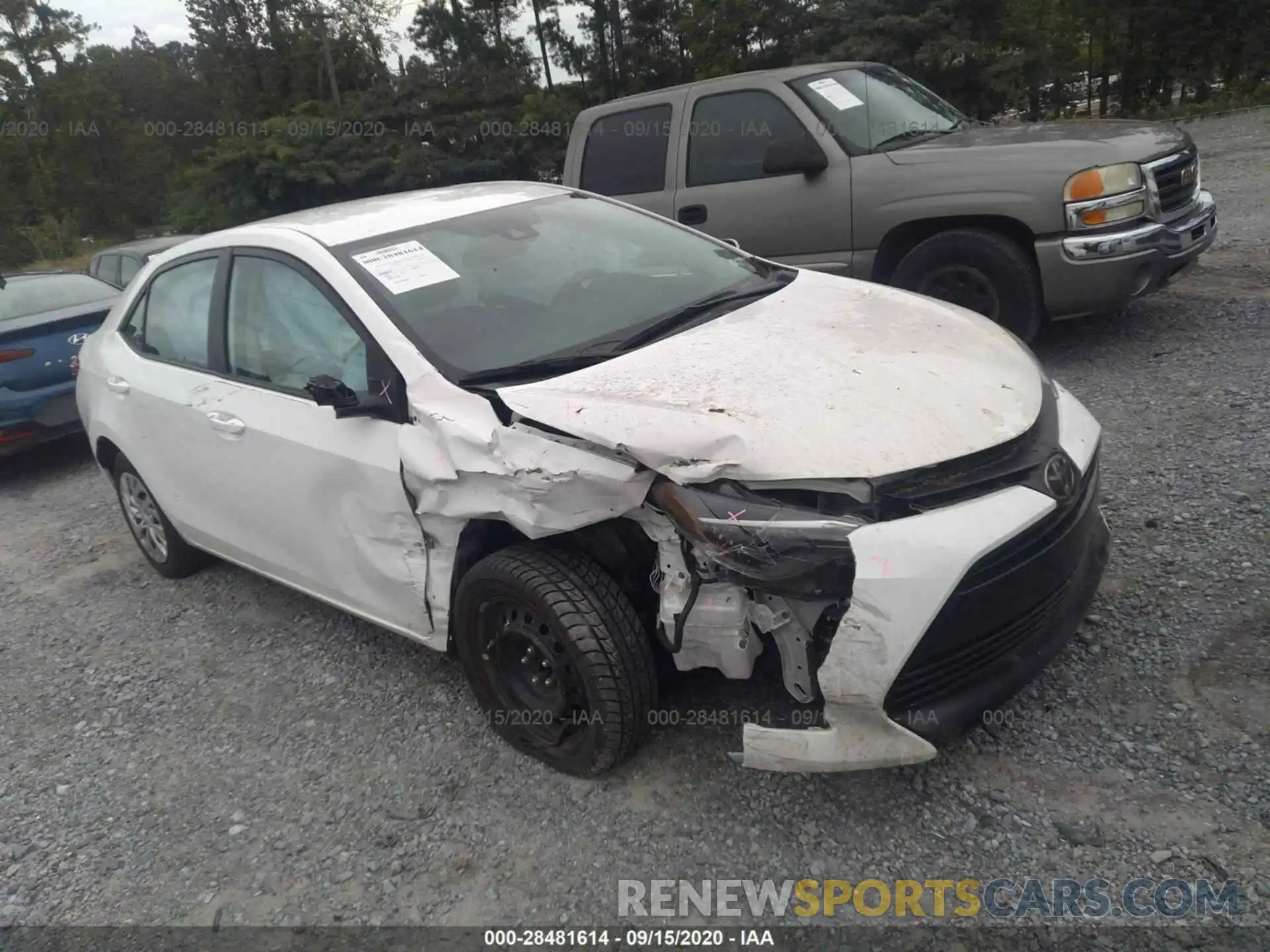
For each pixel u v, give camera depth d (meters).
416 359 3.19
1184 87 24.03
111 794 3.42
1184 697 2.97
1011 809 2.70
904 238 6.04
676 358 3.08
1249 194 10.25
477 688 3.27
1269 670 3.01
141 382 4.48
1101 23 23.62
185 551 4.98
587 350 3.25
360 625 4.34
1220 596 3.39
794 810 2.82
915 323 3.39
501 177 21.02
